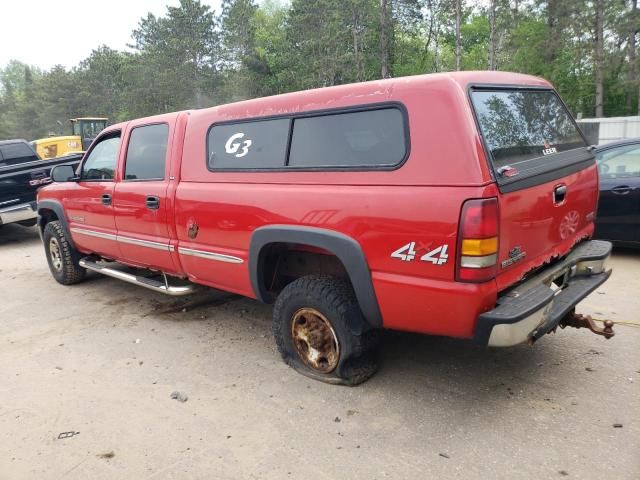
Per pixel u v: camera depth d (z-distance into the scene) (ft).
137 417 10.77
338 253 10.21
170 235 14.30
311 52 123.65
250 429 10.12
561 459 8.73
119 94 163.43
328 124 10.59
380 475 8.61
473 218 8.45
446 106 8.90
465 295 8.70
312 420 10.30
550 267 10.89
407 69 143.43
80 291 20.01
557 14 107.45
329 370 11.50
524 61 120.98
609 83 119.55
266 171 11.57
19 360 13.87
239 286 12.92
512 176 9.06
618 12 103.14
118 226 16.31
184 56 140.87
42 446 9.93
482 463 8.74
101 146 17.31
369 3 122.21
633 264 19.56
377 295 9.91
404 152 9.32
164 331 15.43
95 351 14.23
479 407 10.43
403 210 9.18
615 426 9.52
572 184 11.35
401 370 12.11
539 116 11.37
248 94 139.64
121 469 9.15
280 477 8.71
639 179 19.56
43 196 20.47
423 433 9.68
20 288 21.06
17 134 242.37
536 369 11.78
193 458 9.33
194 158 13.46
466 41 162.20
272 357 13.25
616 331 13.47
